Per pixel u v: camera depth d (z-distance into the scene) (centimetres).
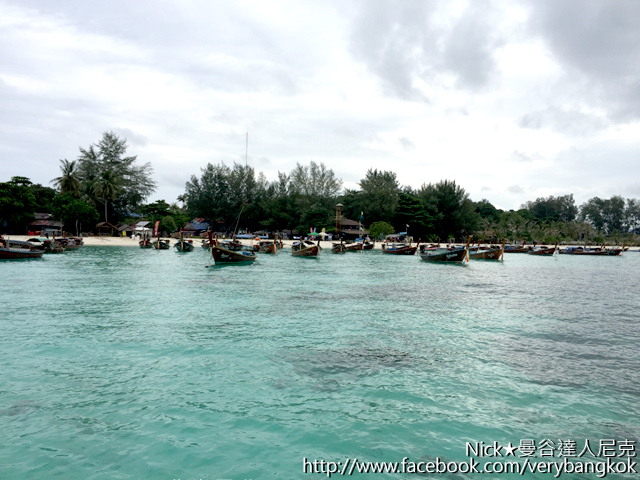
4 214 8125
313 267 4688
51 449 810
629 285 3647
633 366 1356
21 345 1437
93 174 10119
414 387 1145
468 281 3638
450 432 912
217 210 10762
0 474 730
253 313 2039
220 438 863
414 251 7519
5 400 1009
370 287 3067
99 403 1002
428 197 12262
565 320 2034
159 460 784
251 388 1112
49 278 3183
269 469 767
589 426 952
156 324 1772
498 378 1227
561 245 13362
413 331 1752
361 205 11981
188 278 3356
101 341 1502
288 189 11400
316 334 1669
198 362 1304
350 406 1021
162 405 1001
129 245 7975
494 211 17700
